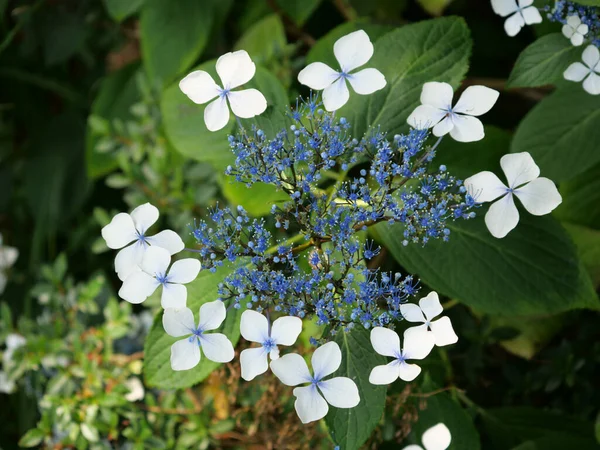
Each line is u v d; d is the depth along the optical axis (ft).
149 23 1.56
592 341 1.37
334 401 0.76
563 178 1.13
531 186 0.80
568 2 0.99
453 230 1.07
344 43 0.82
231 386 1.25
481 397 1.39
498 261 1.06
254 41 1.52
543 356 1.37
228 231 0.83
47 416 1.40
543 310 1.06
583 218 1.29
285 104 1.06
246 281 0.81
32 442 1.39
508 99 1.53
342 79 0.82
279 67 1.46
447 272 1.06
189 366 0.78
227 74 0.83
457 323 1.33
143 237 0.82
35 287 1.54
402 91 1.03
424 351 0.77
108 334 1.43
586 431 1.27
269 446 1.27
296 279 0.81
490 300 1.06
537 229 1.06
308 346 1.10
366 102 1.03
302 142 0.88
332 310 0.79
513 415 1.30
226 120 0.83
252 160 0.83
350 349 0.84
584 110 1.13
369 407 0.83
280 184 0.83
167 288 0.79
